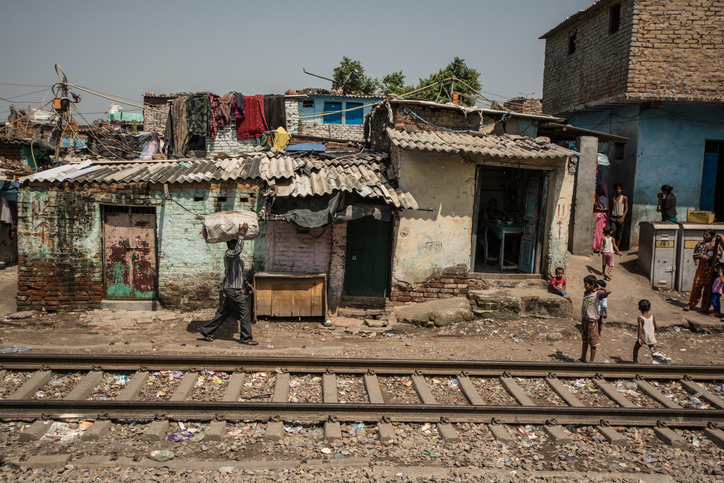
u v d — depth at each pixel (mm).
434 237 9961
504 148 9672
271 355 7516
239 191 9523
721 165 14094
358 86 32875
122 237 9703
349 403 5684
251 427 5418
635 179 13633
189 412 5520
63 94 11836
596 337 7594
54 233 9375
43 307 9461
